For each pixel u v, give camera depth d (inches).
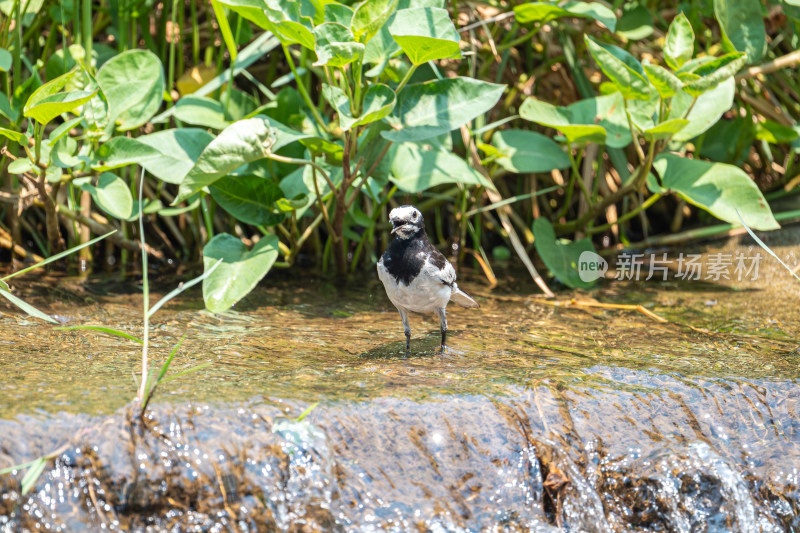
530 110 454.9
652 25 517.3
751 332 367.2
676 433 268.2
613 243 584.4
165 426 225.5
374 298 431.8
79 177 415.2
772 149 615.5
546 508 243.6
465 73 540.7
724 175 431.5
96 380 258.2
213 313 378.3
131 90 405.7
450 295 327.0
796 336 360.5
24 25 462.6
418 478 236.8
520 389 272.4
